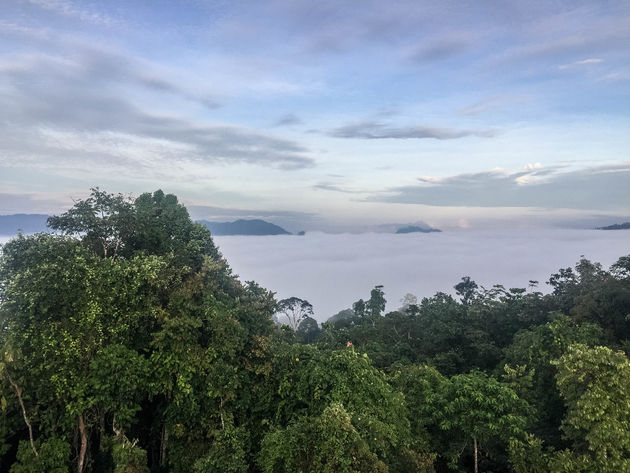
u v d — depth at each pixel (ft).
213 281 73.31
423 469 52.54
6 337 52.90
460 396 58.70
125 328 56.85
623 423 48.73
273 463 46.85
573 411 54.03
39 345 53.31
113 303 57.57
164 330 57.31
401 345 127.95
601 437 48.47
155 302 62.44
